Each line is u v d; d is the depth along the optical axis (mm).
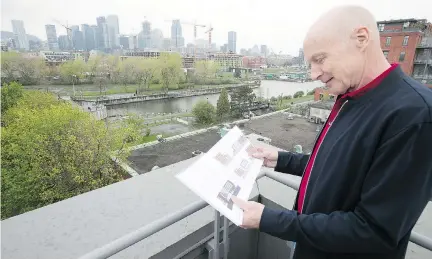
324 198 691
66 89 46406
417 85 624
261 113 30219
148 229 861
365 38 650
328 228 616
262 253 1609
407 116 555
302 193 863
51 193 11328
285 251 1452
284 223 667
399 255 675
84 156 12227
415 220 565
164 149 19781
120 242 802
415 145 533
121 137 14070
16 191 10906
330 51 675
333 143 704
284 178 1177
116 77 54219
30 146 11852
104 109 35531
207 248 1356
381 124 589
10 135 12430
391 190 553
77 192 11750
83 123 13156
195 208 980
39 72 46469
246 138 1178
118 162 14172
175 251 1286
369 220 582
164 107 40656
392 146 559
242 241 1528
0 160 11570
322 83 743
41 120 12398
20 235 1341
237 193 844
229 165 965
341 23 661
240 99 32906
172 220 914
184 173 855
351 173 642
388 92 627
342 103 761
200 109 30125
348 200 660
